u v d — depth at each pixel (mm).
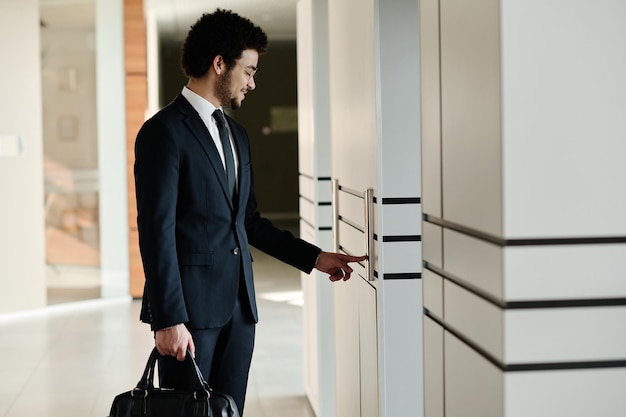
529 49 2174
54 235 9203
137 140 3158
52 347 7453
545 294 2213
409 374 3613
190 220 3166
